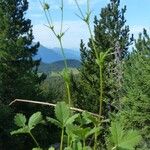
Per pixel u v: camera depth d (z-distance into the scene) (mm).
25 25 45500
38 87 42938
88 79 38625
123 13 41719
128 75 29125
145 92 27531
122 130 1830
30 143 35781
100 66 2090
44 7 2268
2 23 44844
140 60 29078
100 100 2045
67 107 2066
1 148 35188
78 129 1942
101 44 40312
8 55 43094
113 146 1812
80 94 38656
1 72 42312
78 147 1919
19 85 41938
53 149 2031
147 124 26266
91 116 2002
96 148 1937
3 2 44875
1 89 40219
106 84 29500
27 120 2135
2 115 34969
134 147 1811
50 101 41875
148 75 28031
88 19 2186
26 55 44406
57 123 2031
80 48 39844
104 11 41469
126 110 27203
